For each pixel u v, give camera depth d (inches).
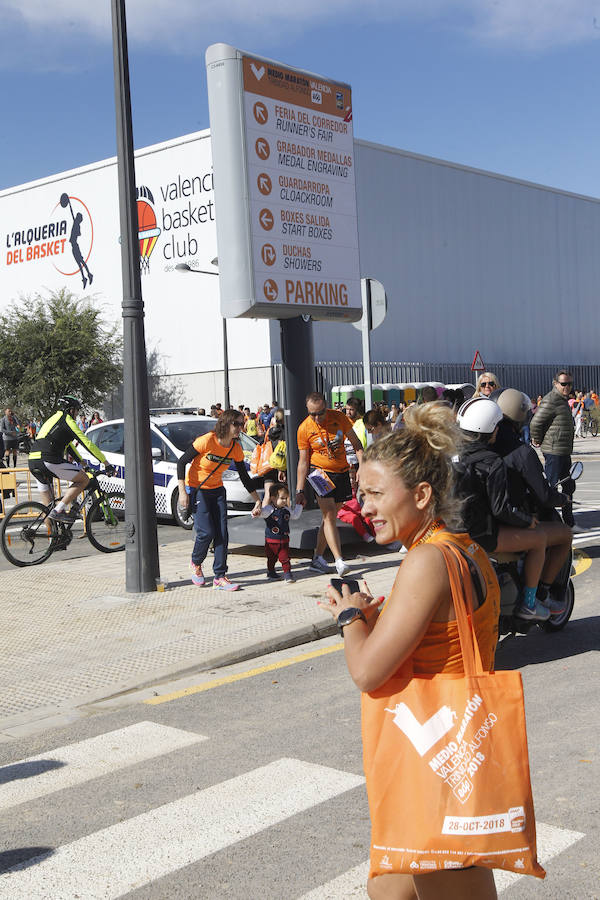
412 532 88.7
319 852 140.4
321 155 441.1
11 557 410.0
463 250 1889.8
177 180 1573.6
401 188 1755.7
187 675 246.4
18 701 224.1
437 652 82.5
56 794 167.5
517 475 235.6
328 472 351.3
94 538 438.6
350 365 1560.0
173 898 128.3
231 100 405.1
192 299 1577.3
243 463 341.4
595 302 2271.2
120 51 327.6
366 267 1685.5
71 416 424.8
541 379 2003.0
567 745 181.6
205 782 170.2
